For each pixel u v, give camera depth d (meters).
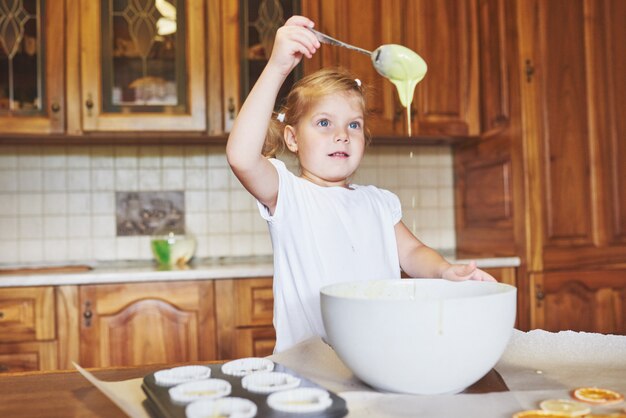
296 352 0.77
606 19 2.34
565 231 2.27
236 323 2.10
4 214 2.44
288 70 0.90
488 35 2.41
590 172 2.30
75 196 2.48
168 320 2.06
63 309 2.02
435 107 2.42
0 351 1.99
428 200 2.75
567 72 2.29
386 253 1.17
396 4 2.38
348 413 0.56
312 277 1.07
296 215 1.08
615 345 0.78
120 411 0.62
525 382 0.67
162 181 2.54
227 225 2.57
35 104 2.17
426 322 0.58
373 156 2.71
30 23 2.17
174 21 2.24
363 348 0.61
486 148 2.47
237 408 0.54
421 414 0.56
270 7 2.29
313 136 1.16
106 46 2.20
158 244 2.35
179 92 2.24
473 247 2.60
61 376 0.77
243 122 0.91
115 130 2.19
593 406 0.57
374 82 2.34
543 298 2.24
